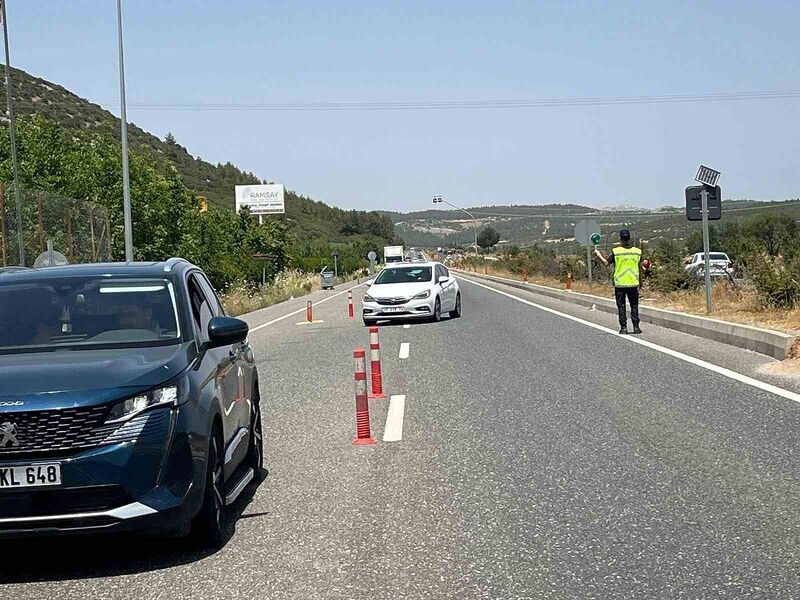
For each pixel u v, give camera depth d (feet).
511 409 35.86
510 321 82.07
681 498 22.53
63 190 108.17
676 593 16.29
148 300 23.03
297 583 17.57
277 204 346.54
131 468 17.97
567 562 18.16
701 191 70.23
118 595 17.35
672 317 69.46
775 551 18.40
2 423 17.74
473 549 19.19
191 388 19.53
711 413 33.40
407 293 84.89
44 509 17.72
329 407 38.75
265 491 25.02
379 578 17.62
